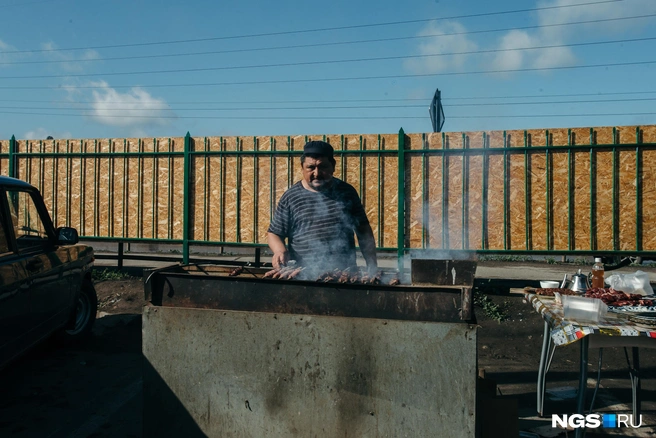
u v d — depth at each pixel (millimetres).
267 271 3082
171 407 2455
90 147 8555
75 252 5012
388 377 2209
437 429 2170
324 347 2273
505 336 5699
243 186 7883
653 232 6590
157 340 2459
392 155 7273
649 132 6578
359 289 2270
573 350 5188
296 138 7637
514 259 11844
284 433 2338
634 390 3326
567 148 6758
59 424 3445
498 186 6973
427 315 2205
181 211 8180
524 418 3482
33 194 4434
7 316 3625
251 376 2363
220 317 2385
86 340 5430
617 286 3238
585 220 6766
